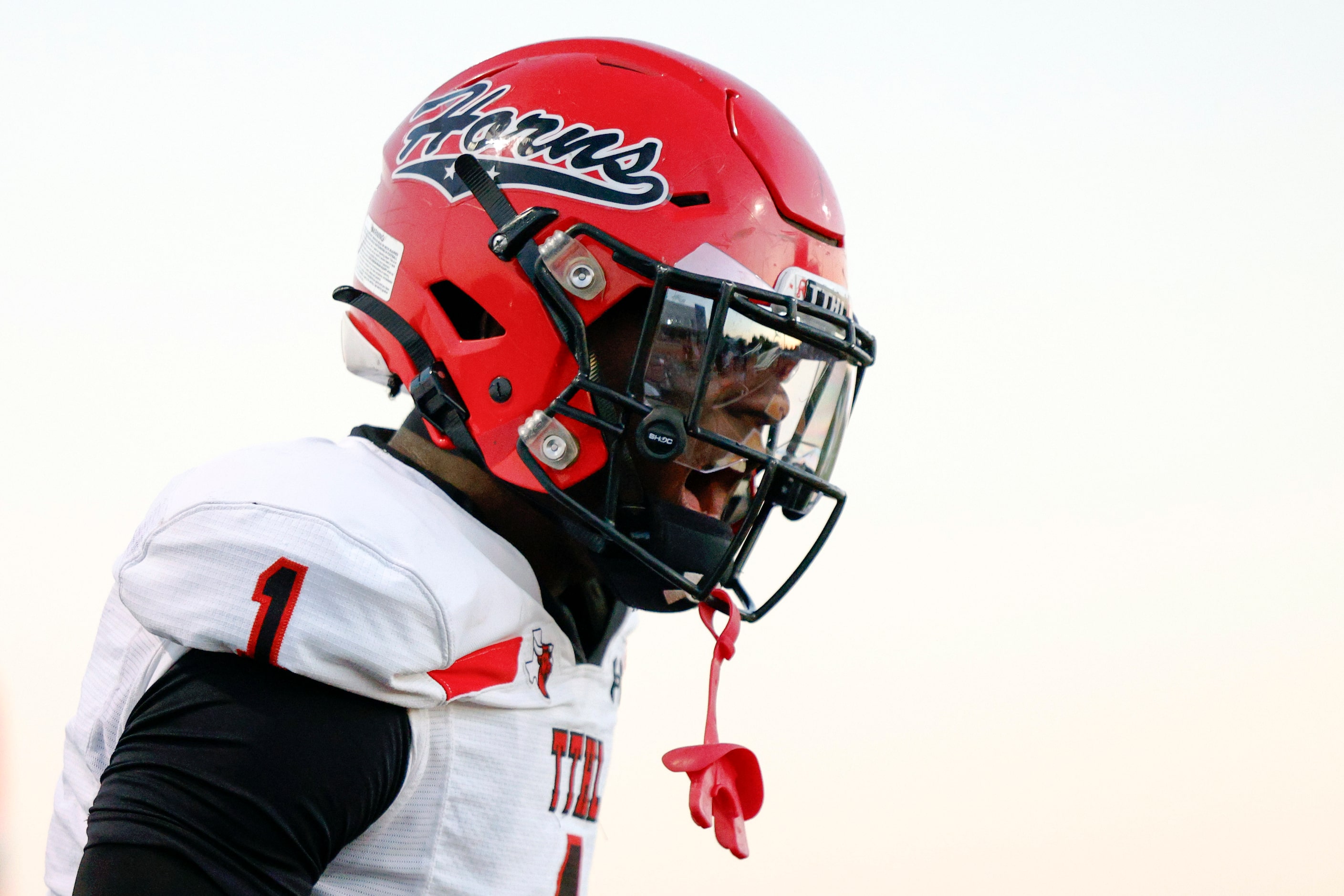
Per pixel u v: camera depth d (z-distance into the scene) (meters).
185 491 1.89
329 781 1.68
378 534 1.82
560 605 2.19
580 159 2.19
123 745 1.72
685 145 2.21
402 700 1.77
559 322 2.09
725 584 2.23
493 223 2.17
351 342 2.41
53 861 2.03
